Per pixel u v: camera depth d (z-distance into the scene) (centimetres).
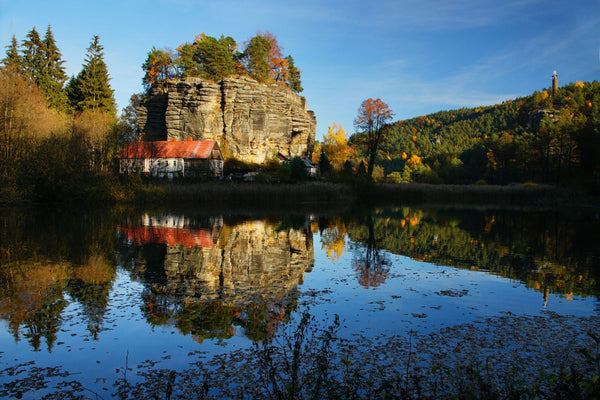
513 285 963
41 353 554
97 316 703
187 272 1040
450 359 543
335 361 532
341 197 4416
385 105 5394
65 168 3022
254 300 806
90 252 1289
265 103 6500
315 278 1011
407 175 11519
